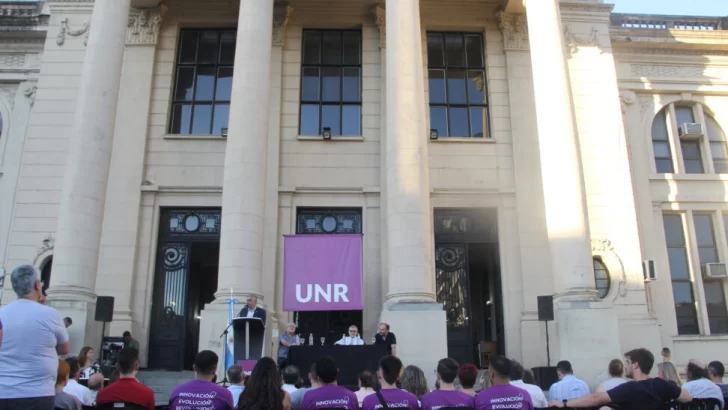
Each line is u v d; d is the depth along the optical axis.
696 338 18.58
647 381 5.88
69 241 13.91
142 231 17.41
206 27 19.53
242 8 15.72
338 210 18.11
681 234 19.97
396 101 14.86
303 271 14.69
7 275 17.16
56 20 19.25
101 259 16.94
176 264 17.64
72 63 18.88
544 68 15.66
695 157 20.92
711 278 19.73
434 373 13.02
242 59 15.16
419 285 13.66
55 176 17.95
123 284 16.78
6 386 4.58
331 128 18.78
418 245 13.86
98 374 7.93
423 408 5.81
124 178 17.67
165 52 19.06
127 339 14.39
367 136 18.48
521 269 17.45
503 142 18.66
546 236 17.70
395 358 5.94
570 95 15.58
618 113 19.20
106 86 15.25
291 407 6.70
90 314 13.62
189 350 17.95
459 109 19.25
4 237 17.84
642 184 19.84
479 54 19.80
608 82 19.47
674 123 20.91
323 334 17.28
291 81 18.89
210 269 22.84
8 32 19.72
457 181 18.20
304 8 19.45
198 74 19.22
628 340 17.19
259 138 14.66
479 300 19.23
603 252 17.95
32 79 19.64
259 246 14.09
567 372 9.05
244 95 14.83
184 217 18.00
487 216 18.42
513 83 19.08
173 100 18.88
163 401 13.86
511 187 18.22
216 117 18.86
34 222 17.61
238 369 7.14
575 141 15.15
